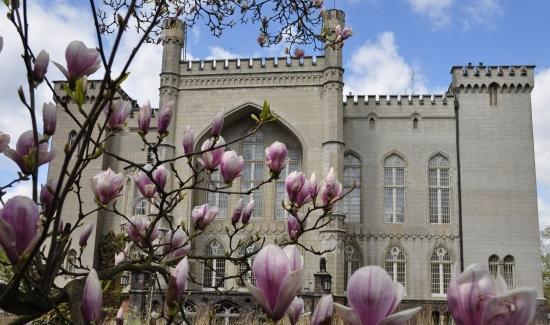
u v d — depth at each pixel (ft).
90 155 8.52
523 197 145.69
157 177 12.17
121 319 8.55
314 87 147.95
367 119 153.58
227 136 152.97
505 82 152.15
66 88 7.24
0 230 5.57
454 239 144.97
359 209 148.66
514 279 140.56
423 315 55.62
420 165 150.10
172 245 11.98
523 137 149.38
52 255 7.06
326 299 5.22
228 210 145.48
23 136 8.07
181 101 150.61
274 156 10.53
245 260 12.50
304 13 26.02
